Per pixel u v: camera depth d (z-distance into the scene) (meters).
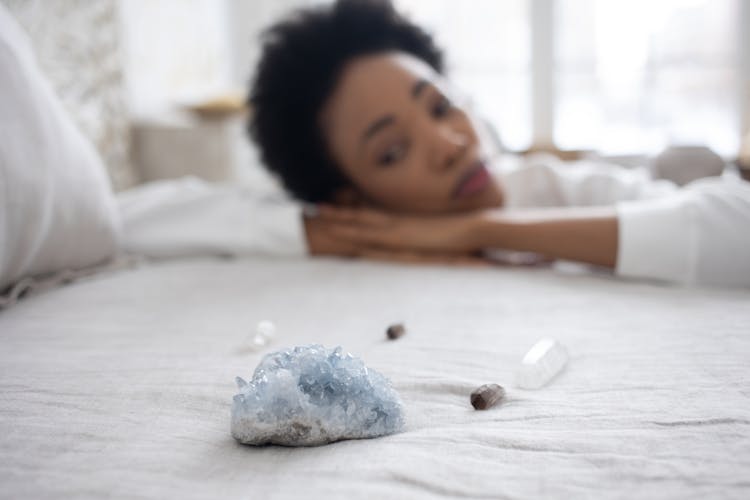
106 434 0.48
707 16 1.48
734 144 1.49
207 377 0.53
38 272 0.72
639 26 1.53
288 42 0.91
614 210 0.76
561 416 0.48
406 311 0.66
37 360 0.57
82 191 0.73
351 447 0.46
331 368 0.47
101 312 0.67
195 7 1.63
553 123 1.62
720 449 0.45
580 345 0.57
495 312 0.65
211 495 0.41
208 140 1.25
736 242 0.69
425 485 0.42
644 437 0.46
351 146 0.86
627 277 0.74
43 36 0.95
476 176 0.84
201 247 0.87
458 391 0.51
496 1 1.61
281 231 0.87
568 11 1.57
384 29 0.90
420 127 0.83
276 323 0.64
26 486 0.43
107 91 1.11
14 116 0.67
